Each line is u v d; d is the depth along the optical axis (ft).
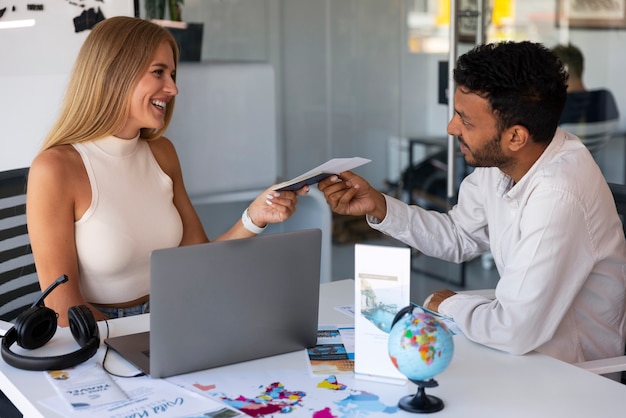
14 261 7.91
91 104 7.34
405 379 4.96
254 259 5.15
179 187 8.26
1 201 7.80
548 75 5.67
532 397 4.78
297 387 4.91
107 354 5.44
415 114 16.17
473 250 7.30
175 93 7.64
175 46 7.80
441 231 7.27
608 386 4.95
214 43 14.69
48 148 7.47
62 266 7.01
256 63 11.52
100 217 7.29
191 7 14.29
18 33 8.99
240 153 11.42
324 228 11.59
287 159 15.88
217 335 5.14
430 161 16.03
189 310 4.99
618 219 6.18
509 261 5.88
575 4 15.79
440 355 4.43
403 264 4.90
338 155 16.31
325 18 15.75
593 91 16.40
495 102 5.69
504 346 5.51
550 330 5.63
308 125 15.96
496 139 5.84
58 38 9.30
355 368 5.08
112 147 7.54
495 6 14.75
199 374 5.12
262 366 5.25
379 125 16.43
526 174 6.01
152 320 4.90
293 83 15.69
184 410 4.58
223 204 12.94
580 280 5.79
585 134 16.58
